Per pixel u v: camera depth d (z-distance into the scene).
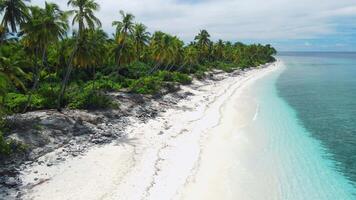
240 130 44.88
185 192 27.27
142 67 82.88
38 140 33.62
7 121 35.41
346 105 64.06
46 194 25.86
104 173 29.70
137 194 26.53
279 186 28.59
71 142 35.62
